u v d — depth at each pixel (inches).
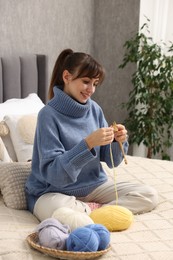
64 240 51.6
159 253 51.2
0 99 103.4
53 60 124.3
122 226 59.6
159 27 137.5
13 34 109.8
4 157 80.0
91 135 61.6
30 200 69.7
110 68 139.3
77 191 69.7
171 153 143.4
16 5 109.6
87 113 73.5
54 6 122.0
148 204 68.7
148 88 131.9
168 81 130.5
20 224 61.7
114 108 140.9
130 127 134.1
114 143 72.4
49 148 65.3
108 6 135.9
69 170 61.7
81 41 134.7
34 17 115.8
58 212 58.2
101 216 59.9
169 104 129.2
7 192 70.6
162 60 127.9
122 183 72.9
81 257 49.1
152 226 62.1
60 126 68.2
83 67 66.2
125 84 137.0
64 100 68.7
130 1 131.6
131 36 133.0
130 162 97.7
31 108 98.0
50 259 49.9
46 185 68.4
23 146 85.1
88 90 68.4
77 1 130.3
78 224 55.6
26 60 110.7
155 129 133.4
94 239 50.3
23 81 110.5
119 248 52.5
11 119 86.7
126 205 68.1
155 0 134.3
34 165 70.8
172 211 69.4
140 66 128.3
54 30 123.2
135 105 135.8
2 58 103.9
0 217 63.6
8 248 50.8
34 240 53.7
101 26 138.6
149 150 137.0
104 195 71.3
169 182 83.8
